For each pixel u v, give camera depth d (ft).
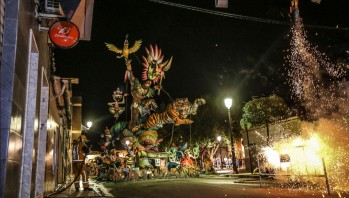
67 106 55.06
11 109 15.16
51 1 23.68
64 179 63.98
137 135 75.66
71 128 103.50
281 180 50.42
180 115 73.67
